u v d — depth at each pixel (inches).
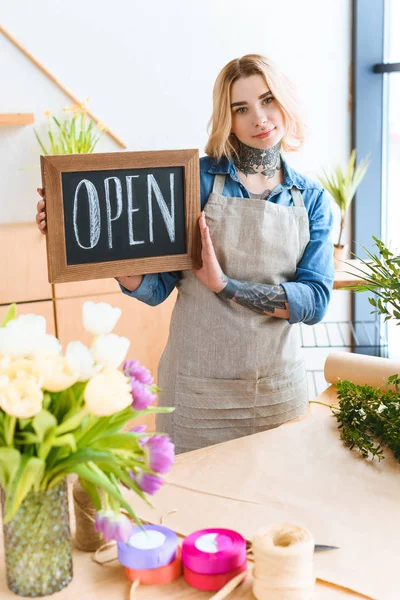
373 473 63.2
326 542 52.7
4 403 42.4
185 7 142.1
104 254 75.7
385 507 57.5
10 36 125.0
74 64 132.5
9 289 118.3
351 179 148.4
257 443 69.2
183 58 143.6
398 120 165.2
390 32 163.2
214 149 83.4
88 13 132.3
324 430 72.1
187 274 84.5
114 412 44.1
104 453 45.3
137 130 141.0
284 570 45.7
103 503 53.2
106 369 47.0
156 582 49.8
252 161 83.4
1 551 53.6
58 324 123.1
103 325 48.2
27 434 44.7
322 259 85.7
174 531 54.4
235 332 84.0
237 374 84.9
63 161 72.1
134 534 51.8
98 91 135.6
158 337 133.9
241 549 49.9
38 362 44.0
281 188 84.7
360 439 66.7
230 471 63.6
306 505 57.8
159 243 77.8
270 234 82.6
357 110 165.2
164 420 88.7
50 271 73.7
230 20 147.5
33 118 124.6
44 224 74.4
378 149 168.1
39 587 48.0
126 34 136.7
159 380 90.4
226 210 82.3
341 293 171.3
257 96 79.4
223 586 49.0
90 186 73.9
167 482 61.8
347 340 173.5
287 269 84.5
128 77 138.3
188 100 145.7
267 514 56.6
